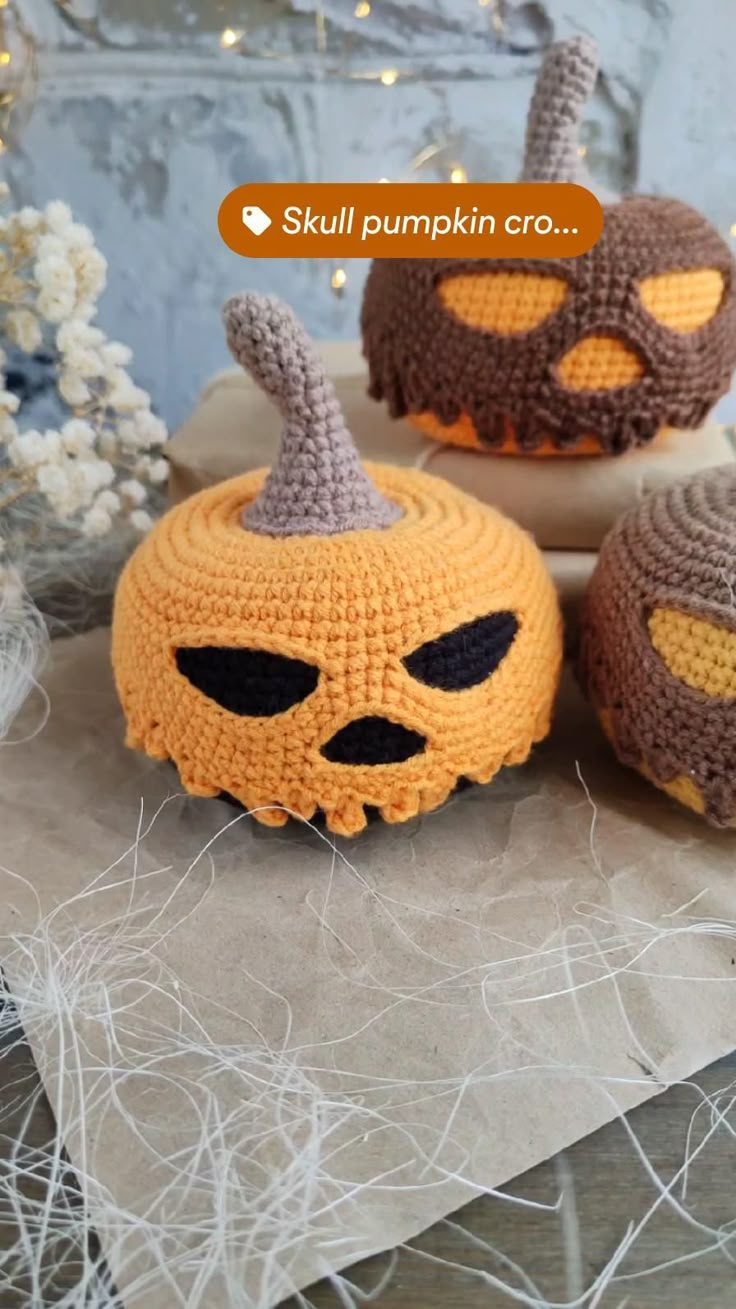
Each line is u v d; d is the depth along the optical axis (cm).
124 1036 21
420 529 25
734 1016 22
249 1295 16
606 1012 22
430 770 24
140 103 43
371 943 23
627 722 26
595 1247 17
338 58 43
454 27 43
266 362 24
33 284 31
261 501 26
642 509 28
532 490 33
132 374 48
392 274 31
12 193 43
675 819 28
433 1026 21
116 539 38
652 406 29
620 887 25
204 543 25
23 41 39
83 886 25
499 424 30
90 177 44
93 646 36
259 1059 20
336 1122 19
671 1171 19
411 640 23
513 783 29
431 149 45
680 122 45
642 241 28
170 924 24
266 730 23
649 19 43
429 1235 18
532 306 28
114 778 30
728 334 30
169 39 42
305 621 22
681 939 24
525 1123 19
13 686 31
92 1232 18
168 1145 19
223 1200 18
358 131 45
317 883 25
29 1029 21
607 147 45
